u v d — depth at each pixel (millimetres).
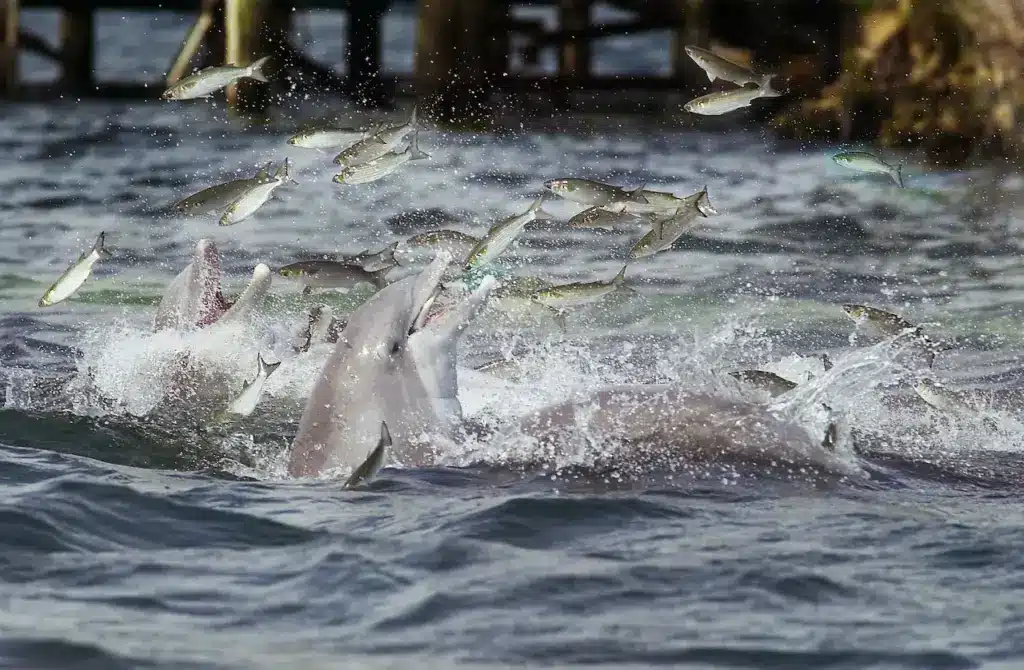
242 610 21922
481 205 66562
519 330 44531
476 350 41906
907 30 86625
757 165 79250
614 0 102750
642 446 29109
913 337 34812
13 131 93250
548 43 101875
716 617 21781
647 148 86062
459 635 21000
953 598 22562
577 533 25297
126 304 48500
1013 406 33938
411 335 30328
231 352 35281
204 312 35906
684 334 44469
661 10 101812
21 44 115875
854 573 23562
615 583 23031
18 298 49094
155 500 26938
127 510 26406
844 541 25062
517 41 131875
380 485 27922
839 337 44344
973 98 81188
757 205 67750
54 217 64188
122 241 59188
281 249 57312
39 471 28828
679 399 30031
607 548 24594
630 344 42625
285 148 85625
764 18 99500
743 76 40438
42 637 20516
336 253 56625
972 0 81938
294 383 35500
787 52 98750
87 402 35250
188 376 35312
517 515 25984
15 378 37844
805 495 27641
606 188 35688
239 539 25172
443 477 28406
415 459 29266
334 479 28969
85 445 31953
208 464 30844
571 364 38875
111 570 23516
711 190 71312
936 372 40312
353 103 102625
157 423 33781
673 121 98750
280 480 29125
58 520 25609
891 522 26062
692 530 25531
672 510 26516
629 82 100188
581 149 85000
